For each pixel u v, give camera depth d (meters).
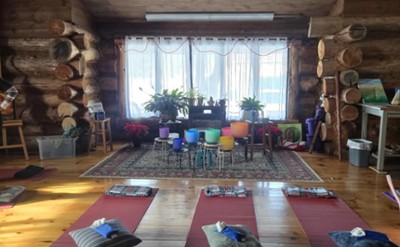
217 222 2.46
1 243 2.34
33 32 5.11
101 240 2.13
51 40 5.00
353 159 4.47
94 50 5.71
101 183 3.63
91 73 5.74
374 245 2.08
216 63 5.96
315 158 4.84
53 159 4.71
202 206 2.98
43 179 3.78
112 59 6.09
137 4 5.45
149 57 6.03
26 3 5.05
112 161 4.58
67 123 5.10
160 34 5.96
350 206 3.03
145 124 6.14
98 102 5.63
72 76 4.98
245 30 5.88
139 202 3.08
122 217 2.75
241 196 3.20
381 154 4.15
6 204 3.01
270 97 6.00
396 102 4.49
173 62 6.01
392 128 4.89
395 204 3.08
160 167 4.26
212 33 5.90
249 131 5.07
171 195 3.27
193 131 3.92
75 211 2.88
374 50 4.75
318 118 5.35
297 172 4.09
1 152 5.16
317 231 2.54
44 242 2.35
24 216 2.79
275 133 5.42
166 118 5.51
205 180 3.75
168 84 6.07
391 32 4.77
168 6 5.49
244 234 2.22
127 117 6.19
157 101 5.51
